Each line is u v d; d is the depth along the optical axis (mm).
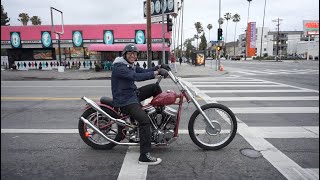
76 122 6754
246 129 6020
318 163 4246
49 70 30406
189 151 4766
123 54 4316
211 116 4930
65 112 7902
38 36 31781
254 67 36500
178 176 3877
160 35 30969
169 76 4480
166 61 30594
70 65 32375
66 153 4730
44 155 4656
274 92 11602
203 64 38312
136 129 4570
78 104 9109
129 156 4574
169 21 22328
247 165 4203
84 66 32062
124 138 4797
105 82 16750
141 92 4539
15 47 32000
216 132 4754
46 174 3975
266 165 4195
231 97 10289
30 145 5129
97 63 28609
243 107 8430
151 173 3973
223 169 4082
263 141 5246
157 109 4496
